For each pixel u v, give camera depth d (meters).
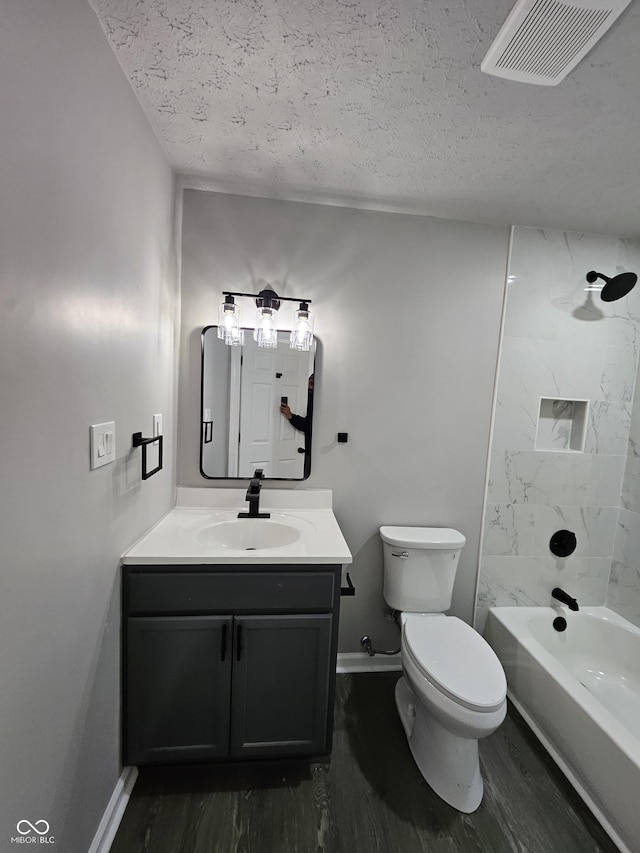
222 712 1.24
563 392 1.86
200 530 1.43
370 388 1.75
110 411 1.03
